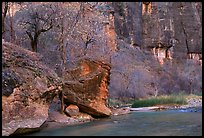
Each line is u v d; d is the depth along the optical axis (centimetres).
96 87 1789
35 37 2320
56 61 2245
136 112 2173
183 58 5247
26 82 1234
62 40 2100
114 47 3975
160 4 5344
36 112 1234
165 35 5203
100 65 1866
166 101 2873
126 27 4909
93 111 1711
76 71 1814
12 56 1266
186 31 5409
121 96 3519
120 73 3688
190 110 2181
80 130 1256
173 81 4581
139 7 5250
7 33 2434
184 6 5528
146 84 4022
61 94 1656
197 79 4778
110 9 4119
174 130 1218
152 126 1359
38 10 2373
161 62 5028
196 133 1131
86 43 2736
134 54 4469
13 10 2627
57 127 1336
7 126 1057
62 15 2353
